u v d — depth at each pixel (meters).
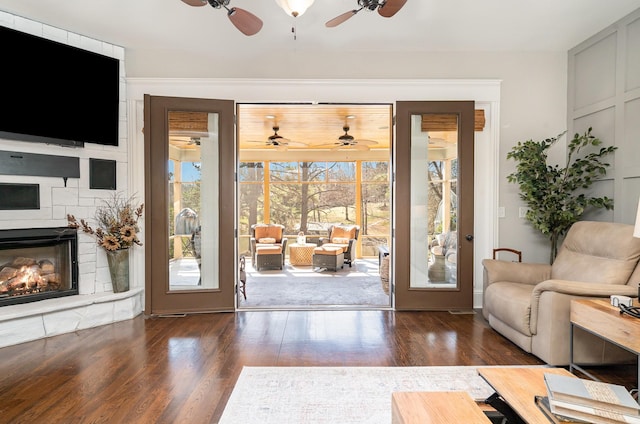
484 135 4.15
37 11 3.20
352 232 7.96
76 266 3.62
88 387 2.32
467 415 1.41
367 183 8.93
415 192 4.01
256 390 2.28
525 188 3.70
